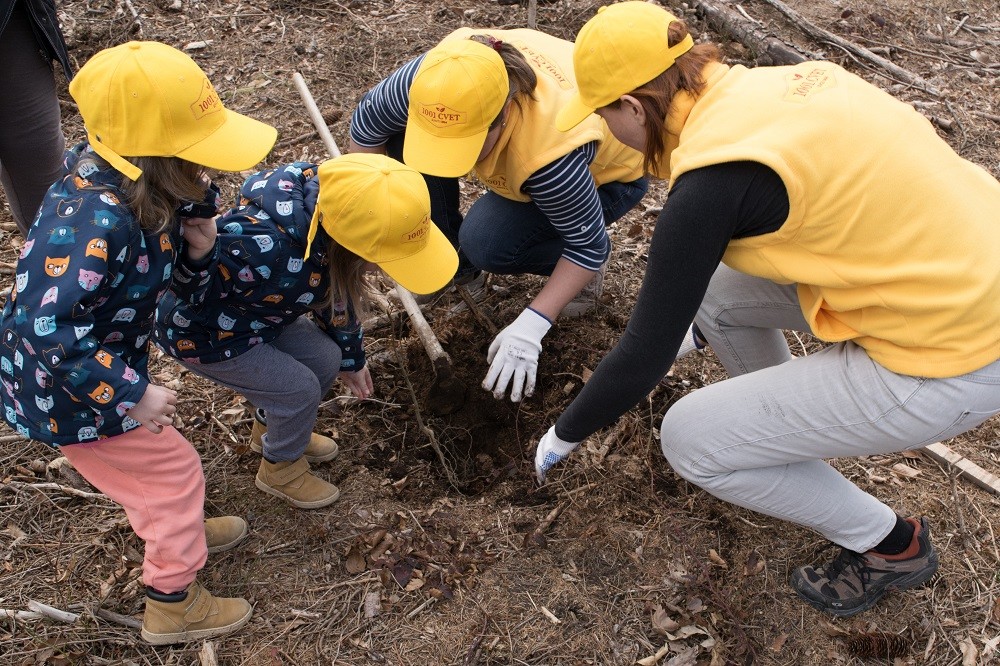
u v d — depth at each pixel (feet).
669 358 6.44
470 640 8.08
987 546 8.96
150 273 6.31
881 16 18.17
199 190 6.42
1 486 9.04
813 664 8.04
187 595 7.66
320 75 15.72
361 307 7.90
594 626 8.24
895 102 6.10
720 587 8.60
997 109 15.85
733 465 7.26
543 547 8.92
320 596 8.37
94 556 8.50
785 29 17.52
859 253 5.93
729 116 5.77
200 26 16.61
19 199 10.21
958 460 9.74
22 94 9.30
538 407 10.64
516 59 7.93
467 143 7.49
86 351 5.98
